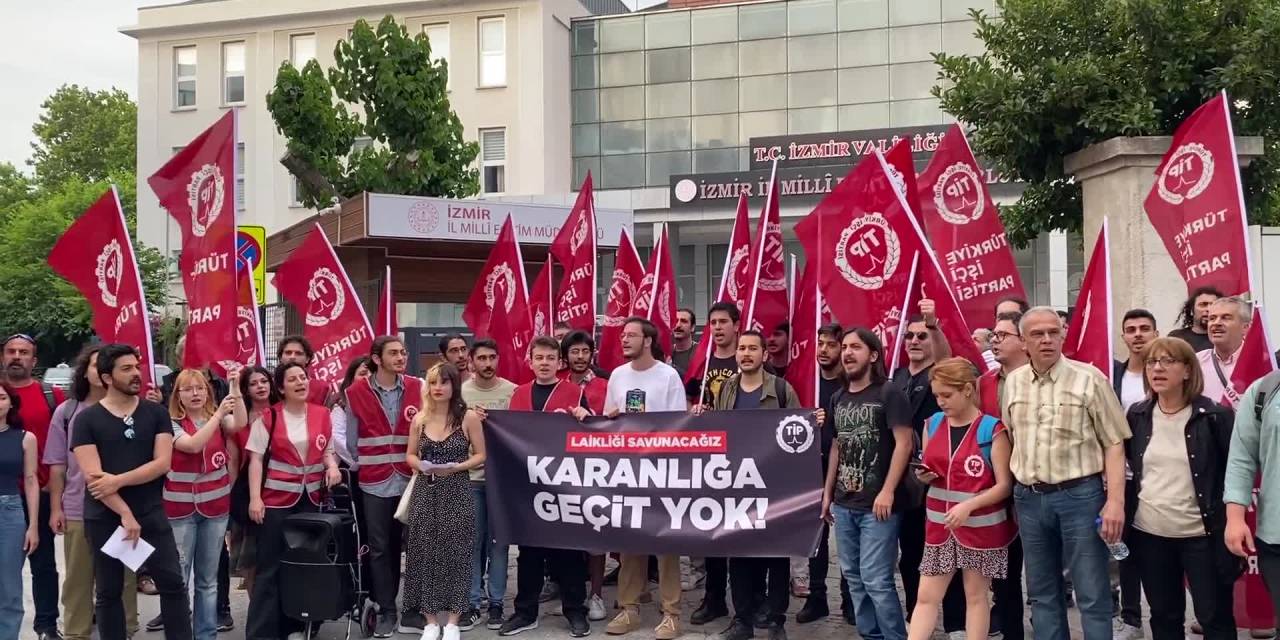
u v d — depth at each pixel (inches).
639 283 427.8
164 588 273.6
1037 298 1354.6
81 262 305.4
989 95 435.2
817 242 301.0
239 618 344.2
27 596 379.6
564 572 315.0
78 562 298.4
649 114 1530.5
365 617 311.1
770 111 1485.0
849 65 1455.5
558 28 1537.9
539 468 315.0
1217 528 227.0
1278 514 215.2
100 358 266.4
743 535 295.3
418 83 804.6
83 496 293.4
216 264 294.0
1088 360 287.9
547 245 601.6
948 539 247.9
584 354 339.3
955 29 1414.9
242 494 308.5
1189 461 229.1
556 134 1531.7
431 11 1537.9
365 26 802.8
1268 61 399.9
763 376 307.4
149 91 1625.2
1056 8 441.1
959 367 248.8
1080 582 237.3
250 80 1588.3
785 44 1481.3
